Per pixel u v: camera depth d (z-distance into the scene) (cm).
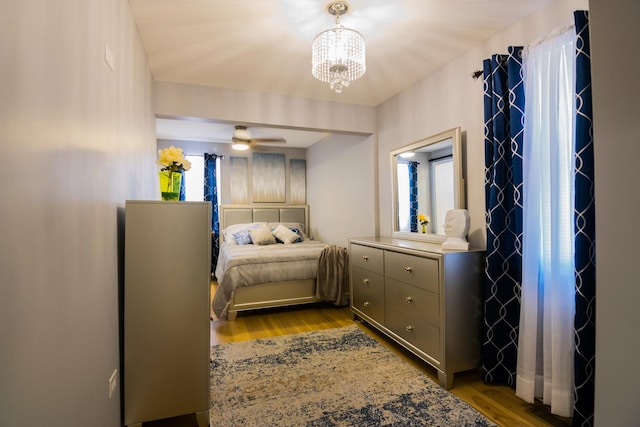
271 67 288
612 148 112
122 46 180
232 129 507
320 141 574
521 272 213
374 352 275
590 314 170
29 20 84
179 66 284
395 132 361
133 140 210
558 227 185
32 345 85
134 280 171
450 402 202
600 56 115
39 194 89
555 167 187
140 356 172
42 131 91
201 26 222
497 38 239
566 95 185
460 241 241
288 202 643
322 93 355
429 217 303
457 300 225
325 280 400
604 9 114
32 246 85
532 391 196
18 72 79
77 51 115
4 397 73
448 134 278
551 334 188
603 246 115
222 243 566
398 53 268
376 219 398
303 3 199
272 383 226
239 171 614
